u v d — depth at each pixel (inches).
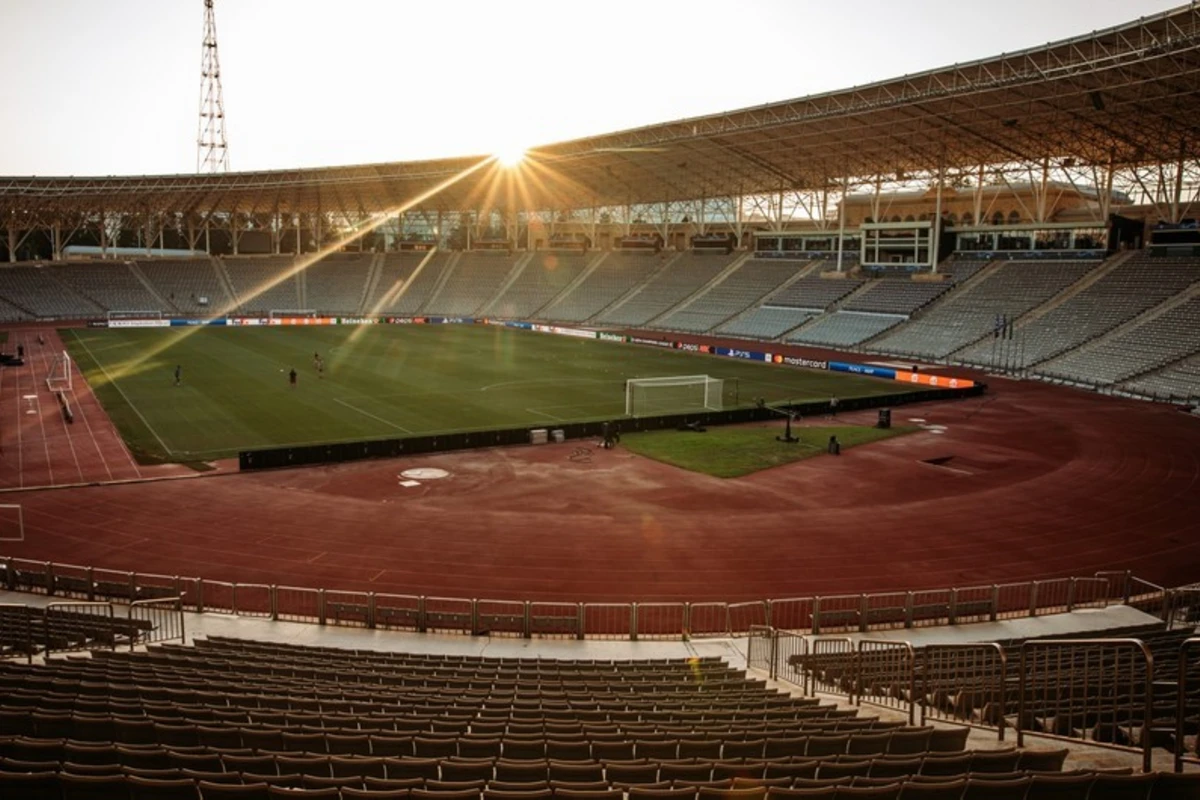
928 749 460.8
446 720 496.7
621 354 3474.4
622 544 1200.8
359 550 1163.3
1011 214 4392.2
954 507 1392.7
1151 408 2345.0
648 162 4084.6
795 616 961.5
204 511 1327.5
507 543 1198.3
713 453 1768.0
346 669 682.2
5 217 4842.5
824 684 717.9
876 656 754.8
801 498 1440.7
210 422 1988.2
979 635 871.1
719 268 4758.9
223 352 3331.7
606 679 678.5
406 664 719.1
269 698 532.1
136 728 442.9
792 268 4441.4
